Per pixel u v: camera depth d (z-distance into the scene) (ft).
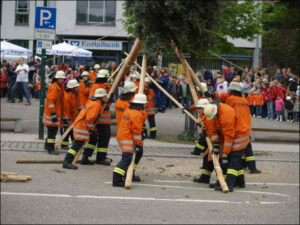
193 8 25.67
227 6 26.43
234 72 63.62
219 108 28.19
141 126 28.53
